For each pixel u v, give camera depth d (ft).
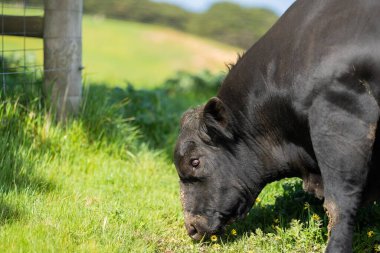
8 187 37.63
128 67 145.79
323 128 29.22
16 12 66.59
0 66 51.78
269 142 32.83
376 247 32.86
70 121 46.32
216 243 34.27
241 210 34.22
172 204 39.45
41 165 41.68
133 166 46.50
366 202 32.14
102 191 40.63
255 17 274.98
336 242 29.45
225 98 33.22
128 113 55.11
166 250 32.71
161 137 54.44
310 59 29.45
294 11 31.53
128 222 35.32
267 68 31.63
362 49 28.32
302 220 35.96
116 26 213.05
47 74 46.11
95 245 31.32
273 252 32.40
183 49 182.50
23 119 44.34
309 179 33.09
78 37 46.62
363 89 28.53
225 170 33.32
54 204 36.50
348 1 29.45
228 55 180.55
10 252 29.55
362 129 28.66
